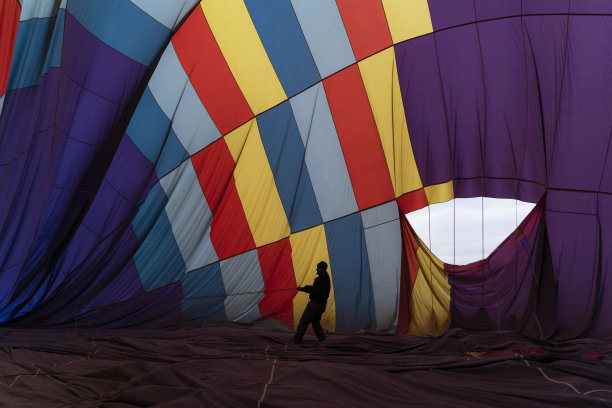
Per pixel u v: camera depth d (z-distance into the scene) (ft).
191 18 34.58
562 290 34.55
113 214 34.94
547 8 33.60
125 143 35.04
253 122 36.45
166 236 35.58
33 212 31.35
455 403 13.75
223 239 36.09
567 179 34.99
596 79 34.01
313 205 36.83
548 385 15.34
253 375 16.90
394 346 26.37
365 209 36.91
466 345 26.35
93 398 13.92
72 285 34.12
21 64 30.58
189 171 35.99
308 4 34.71
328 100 36.29
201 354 22.22
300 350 24.70
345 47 35.50
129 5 32.76
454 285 35.29
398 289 36.22
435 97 36.04
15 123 30.78
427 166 36.94
